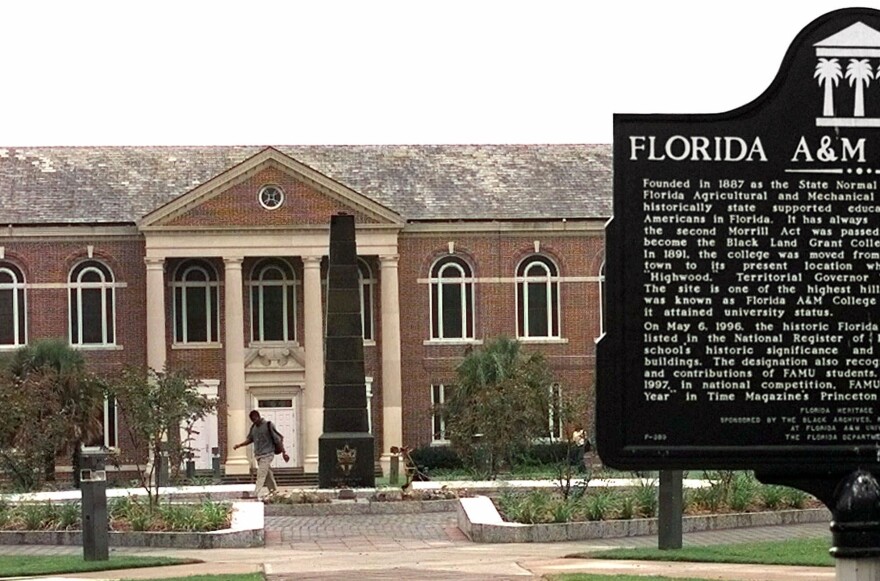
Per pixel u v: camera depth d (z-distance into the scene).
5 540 27.05
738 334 9.56
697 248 9.57
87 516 22.59
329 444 41.06
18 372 55.66
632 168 9.59
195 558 22.97
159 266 60.81
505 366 58.06
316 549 25.16
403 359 63.12
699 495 29.11
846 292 9.58
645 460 9.52
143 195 63.41
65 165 64.81
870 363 9.57
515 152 67.50
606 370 9.55
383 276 62.28
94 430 54.56
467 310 63.56
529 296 63.75
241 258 61.12
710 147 9.58
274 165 61.19
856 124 9.58
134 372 36.03
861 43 9.59
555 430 48.38
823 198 9.59
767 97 9.59
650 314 9.55
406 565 20.69
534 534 26.06
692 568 19.38
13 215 61.72
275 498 35.69
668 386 9.55
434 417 63.06
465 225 63.28
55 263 61.56
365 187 64.94
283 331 63.16
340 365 41.59
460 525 29.16
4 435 42.53
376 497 35.66
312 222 61.28
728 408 9.55
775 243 9.58
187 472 56.75
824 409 9.56
